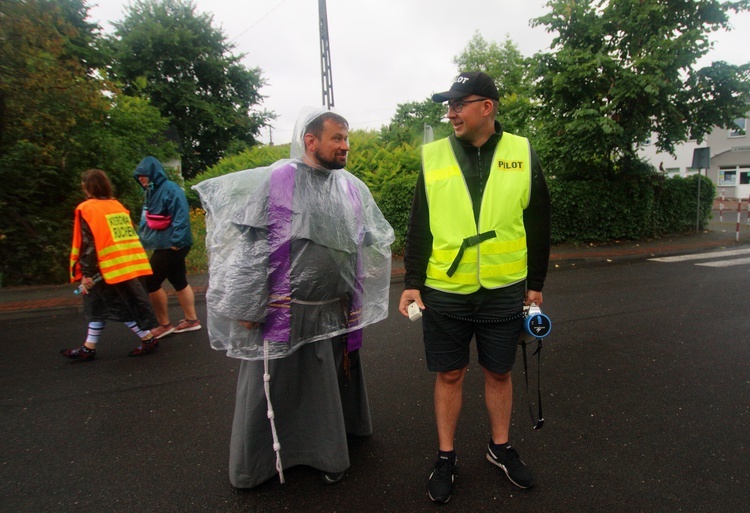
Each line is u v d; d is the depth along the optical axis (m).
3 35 6.97
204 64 28.66
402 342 4.45
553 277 7.80
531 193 2.08
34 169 7.73
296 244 2.06
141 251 4.07
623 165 11.89
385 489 2.26
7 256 7.21
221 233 2.07
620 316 5.22
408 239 2.24
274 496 2.22
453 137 2.13
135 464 2.50
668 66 10.02
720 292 6.34
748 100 11.40
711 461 2.46
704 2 10.30
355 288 2.34
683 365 3.77
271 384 2.18
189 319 4.79
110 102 9.06
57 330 5.05
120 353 4.21
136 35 26.91
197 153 28.80
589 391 3.31
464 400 3.20
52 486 2.31
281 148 15.13
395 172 10.75
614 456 2.51
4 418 3.03
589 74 10.12
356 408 2.64
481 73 1.99
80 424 2.94
